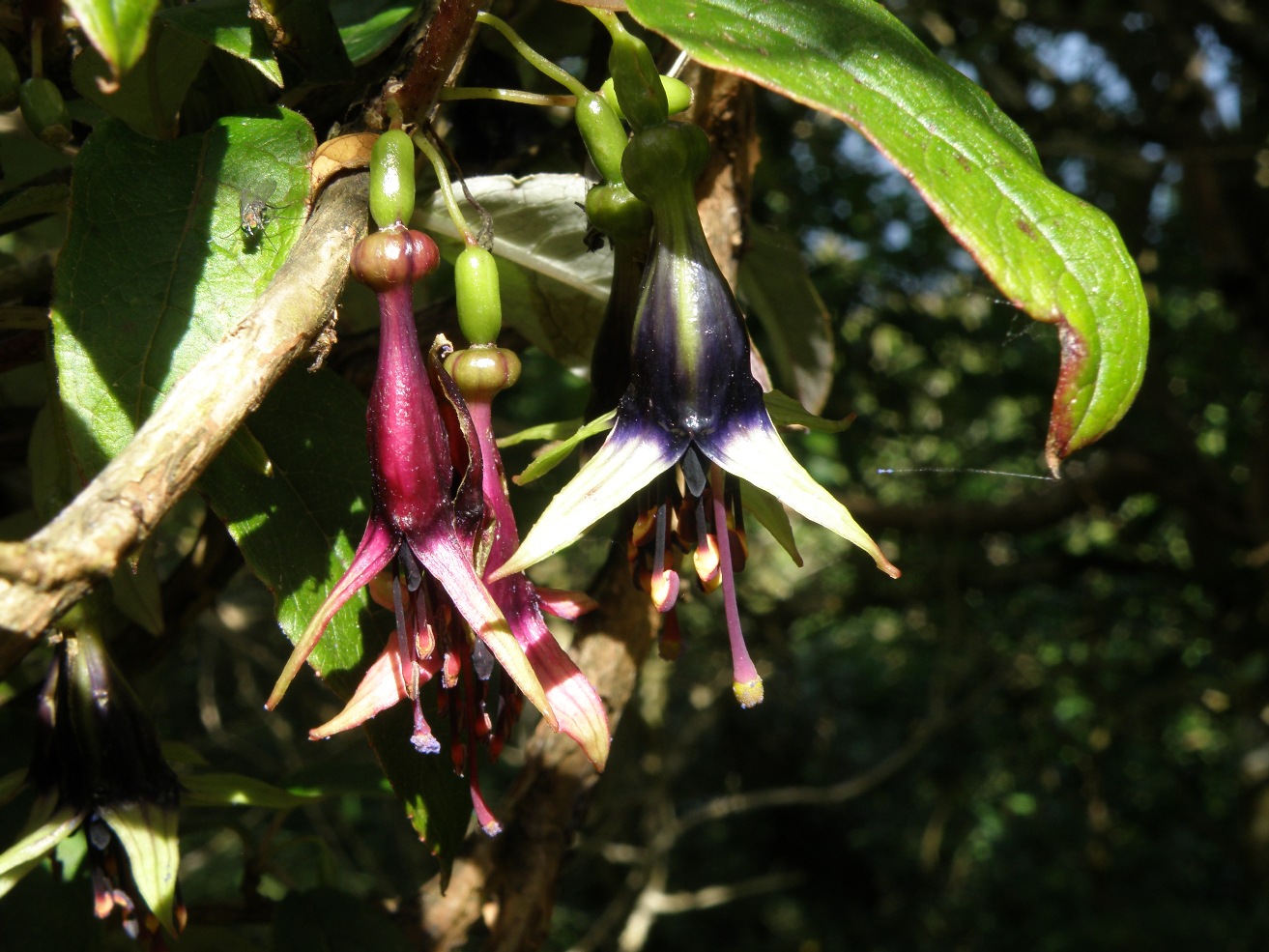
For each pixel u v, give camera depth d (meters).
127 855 0.10
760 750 0.81
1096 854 0.72
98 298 0.08
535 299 0.13
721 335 0.07
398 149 0.07
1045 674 0.70
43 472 0.12
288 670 0.07
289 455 0.10
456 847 0.10
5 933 0.12
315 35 0.09
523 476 0.08
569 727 0.08
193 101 0.10
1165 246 0.57
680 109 0.08
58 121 0.09
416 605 0.07
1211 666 0.67
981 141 0.07
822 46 0.07
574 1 0.07
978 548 0.63
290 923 0.13
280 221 0.08
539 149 0.15
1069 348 0.06
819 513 0.07
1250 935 0.68
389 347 0.07
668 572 0.08
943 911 0.80
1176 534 0.65
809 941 0.80
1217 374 0.61
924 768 0.77
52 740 0.10
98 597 0.10
